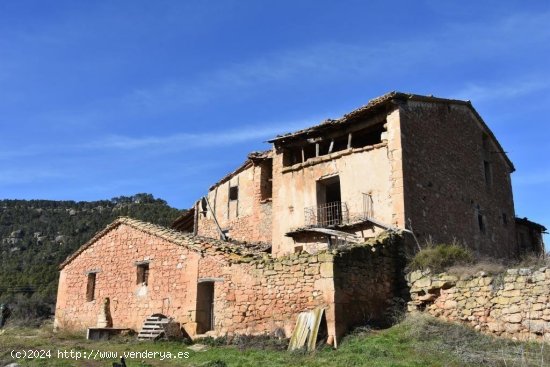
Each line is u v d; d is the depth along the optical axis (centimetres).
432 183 1708
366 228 1627
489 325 1174
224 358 1127
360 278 1305
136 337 1570
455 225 1778
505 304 1159
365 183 1680
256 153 2348
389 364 962
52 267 4047
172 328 1503
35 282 3681
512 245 2244
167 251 1691
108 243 1955
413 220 1565
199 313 1515
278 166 1997
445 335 1141
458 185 1867
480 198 2020
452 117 1941
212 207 2734
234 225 2511
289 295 1311
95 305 1908
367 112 1709
